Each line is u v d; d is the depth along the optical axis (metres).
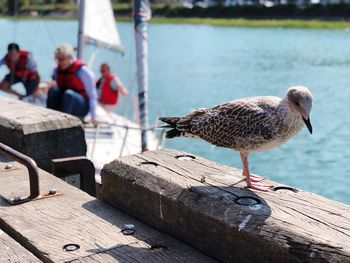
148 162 2.35
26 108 3.35
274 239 1.72
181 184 2.10
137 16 5.39
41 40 26.70
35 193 2.43
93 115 5.33
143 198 2.19
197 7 59.47
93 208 2.33
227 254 1.88
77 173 2.90
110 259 1.91
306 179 7.54
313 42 32.72
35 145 3.01
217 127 2.18
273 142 2.11
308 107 1.99
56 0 21.44
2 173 2.77
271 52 26.97
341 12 52.81
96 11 7.82
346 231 1.69
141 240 2.05
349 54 25.84
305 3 55.91
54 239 2.06
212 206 1.94
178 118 2.34
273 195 2.01
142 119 5.38
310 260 1.63
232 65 21.55
